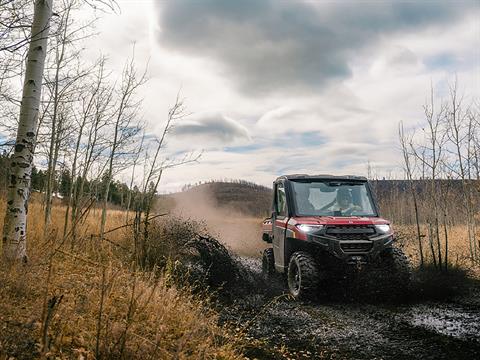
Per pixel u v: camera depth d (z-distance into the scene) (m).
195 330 4.02
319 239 6.96
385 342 4.80
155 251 7.12
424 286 7.16
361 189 8.27
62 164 10.28
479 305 6.53
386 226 7.29
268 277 8.70
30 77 5.73
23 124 5.62
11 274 4.48
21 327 3.27
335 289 7.13
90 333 3.50
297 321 5.73
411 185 9.80
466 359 4.19
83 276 5.25
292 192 8.09
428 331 5.17
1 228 6.40
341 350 4.59
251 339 4.90
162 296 4.99
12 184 5.48
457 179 11.49
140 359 3.33
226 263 7.67
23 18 3.91
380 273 6.78
